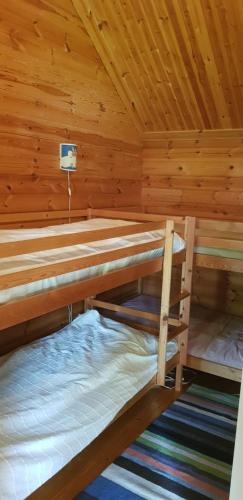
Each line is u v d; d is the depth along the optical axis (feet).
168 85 9.36
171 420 7.02
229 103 9.25
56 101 7.98
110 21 8.17
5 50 6.69
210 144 10.48
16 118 7.14
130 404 6.64
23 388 5.94
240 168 10.18
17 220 7.46
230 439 6.53
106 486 5.43
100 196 9.92
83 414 5.63
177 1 7.28
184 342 7.92
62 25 7.81
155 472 5.74
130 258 6.11
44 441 4.94
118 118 10.16
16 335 7.86
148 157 11.58
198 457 6.08
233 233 7.39
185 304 7.80
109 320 8.98
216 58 8.18
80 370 6.56
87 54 8.64
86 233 4.95
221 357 7.90
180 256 7.36
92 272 5.30
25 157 7.47
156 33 8.13
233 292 10.84
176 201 11.37
